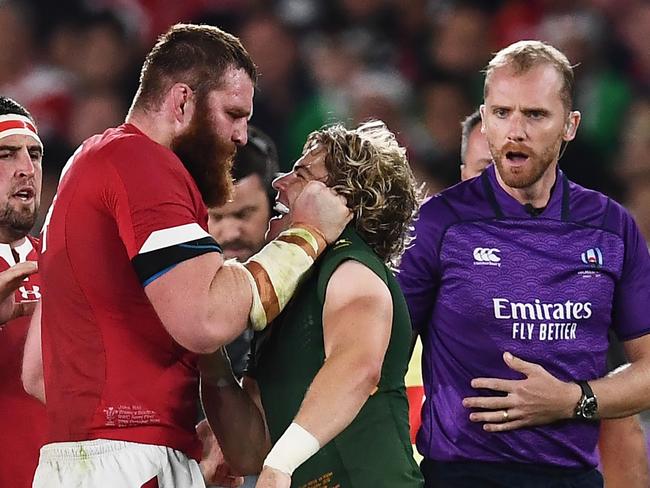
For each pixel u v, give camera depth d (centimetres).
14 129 1386
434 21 3356
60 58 3169
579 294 1380
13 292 1306
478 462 1362
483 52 3309
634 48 3278
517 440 1359
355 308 1123
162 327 1136
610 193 3050
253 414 1244
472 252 1382
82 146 1181
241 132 1194
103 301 1127
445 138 3117
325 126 1288
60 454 1143
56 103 3062
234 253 1619
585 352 1385
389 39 3338
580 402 1359
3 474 1370
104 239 1124
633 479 1550
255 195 1617
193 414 1186
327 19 3356
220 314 1084
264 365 1193
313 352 1153
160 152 1134
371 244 1198
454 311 1377
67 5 3209
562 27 3284
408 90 3209
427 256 1391
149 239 1091
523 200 1399
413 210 1219
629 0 3325
